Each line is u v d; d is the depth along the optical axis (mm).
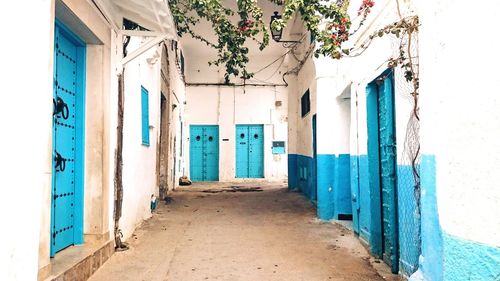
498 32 1684
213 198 11086
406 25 3469
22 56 2557
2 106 2344
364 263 4777
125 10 5008
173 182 13266
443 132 2043
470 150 1796
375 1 4609
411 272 3752
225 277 4199
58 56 4043
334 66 7801
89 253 4074
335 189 7785
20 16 2535
